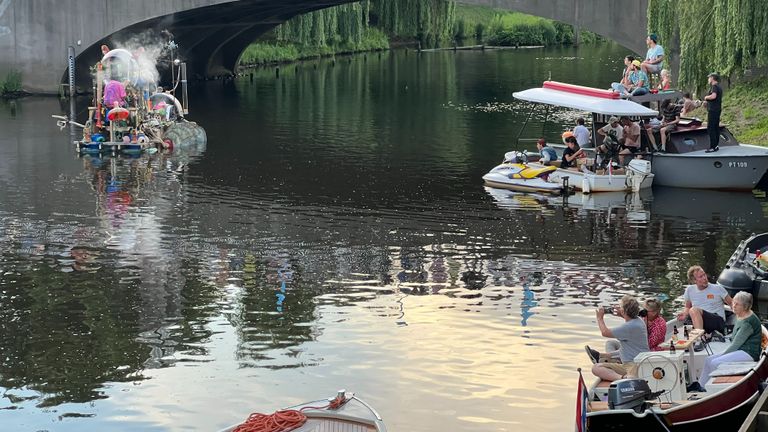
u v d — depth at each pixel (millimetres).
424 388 17141
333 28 93500
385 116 51125
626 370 15742
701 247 25969
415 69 80188
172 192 32438
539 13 47125
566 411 16234
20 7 57031
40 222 28422
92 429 15867
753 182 32531
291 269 23953
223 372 17906
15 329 20078
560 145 37125
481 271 23828
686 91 39250
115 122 40438
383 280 23109
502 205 30734
